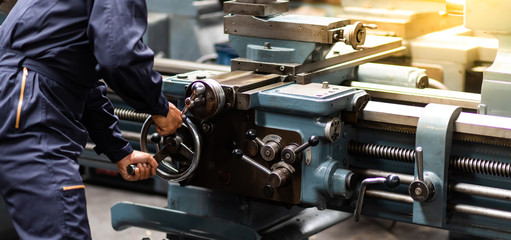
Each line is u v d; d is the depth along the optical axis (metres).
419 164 2.03
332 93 2.12
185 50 4.19
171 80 2.29
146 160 2.27
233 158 2.23
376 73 2.70
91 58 2.06
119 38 1.90
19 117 1.99
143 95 1.97
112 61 1.90
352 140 2.27
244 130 2.20
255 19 2.37
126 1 1.93
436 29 3.39
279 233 2.43
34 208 1.99
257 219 2.41
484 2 2.23
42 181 1.98
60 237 1.98
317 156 2.12
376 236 3.34
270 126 2.17
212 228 2.40
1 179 2.02
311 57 2.36
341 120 2.20
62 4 2.02
